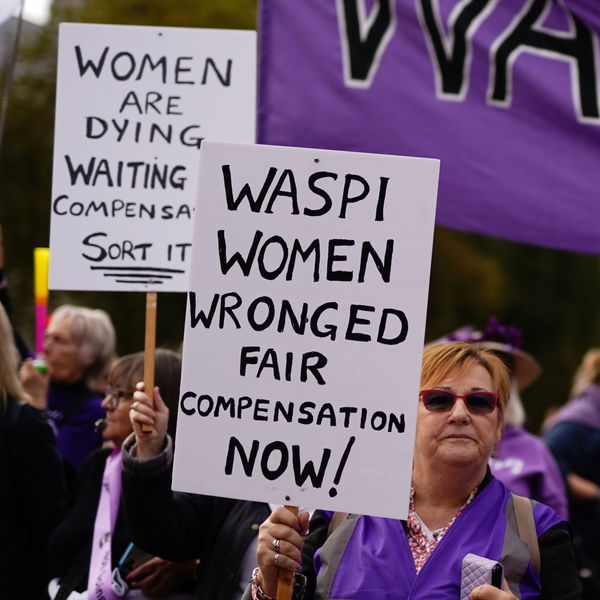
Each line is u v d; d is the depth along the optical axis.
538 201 13.38
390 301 8.82
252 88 12.13
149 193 11.99
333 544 9.01
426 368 9.16
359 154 8.88
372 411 8.77
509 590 8.54
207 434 8.91
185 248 11.91
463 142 13.44
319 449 8.80
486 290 50.03
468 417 8.95
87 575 11.69
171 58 12.14
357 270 8.86
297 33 13.65
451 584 8.63
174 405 11.76
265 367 8.89
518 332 16.66
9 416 12.53
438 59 13.48
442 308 49.22
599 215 13.30
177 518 10.43
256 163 8.96
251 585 9.12
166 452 10.18
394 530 8.92
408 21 13.49
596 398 20.34
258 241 8.96
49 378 16.20
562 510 16.12
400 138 13.53
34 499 12.50
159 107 12.11
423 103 13.49
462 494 9.05
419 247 8.82
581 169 13.34
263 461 8.85
